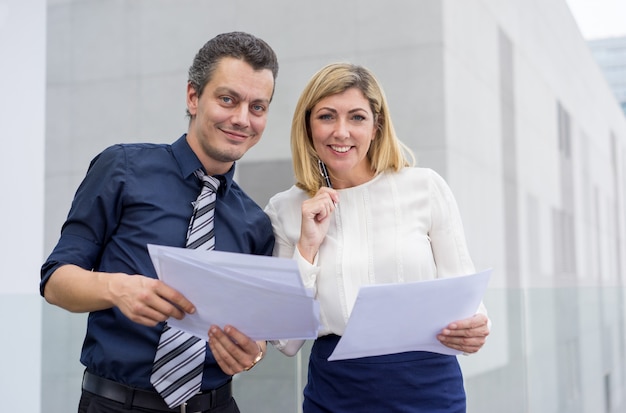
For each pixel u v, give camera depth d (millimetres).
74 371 2553
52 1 4652
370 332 1122
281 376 2598
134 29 4473
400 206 1383
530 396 2699
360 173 1442
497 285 3867
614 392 2764
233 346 1135
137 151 1342
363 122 1345
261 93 1294
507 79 4164
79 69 4562
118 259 1291
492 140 3986
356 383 1290
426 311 1138
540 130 4266
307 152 1432
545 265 4094
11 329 2564
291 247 1467
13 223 3205
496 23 4145
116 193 1297
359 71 1359
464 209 3756
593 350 2770
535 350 2732
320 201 1335
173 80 4367
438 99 3758
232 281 1040
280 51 4137
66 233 1297
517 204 4066
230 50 1281
